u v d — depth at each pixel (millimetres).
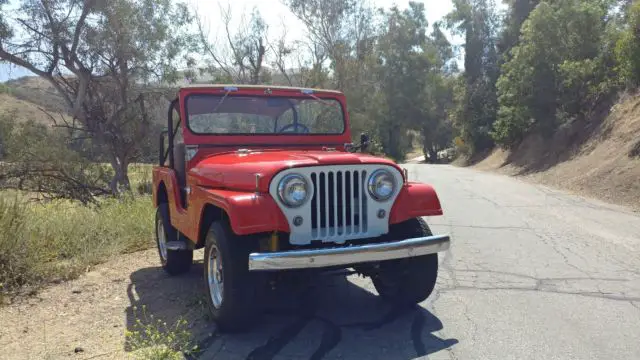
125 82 17609
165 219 6242
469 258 7016
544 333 4434
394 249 4133
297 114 5980
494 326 4594
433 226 9398
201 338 4355
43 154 16328
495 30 42594
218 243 4266
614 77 21766
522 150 29234
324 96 6117
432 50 53531
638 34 17531
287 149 5762
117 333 4500
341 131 6168
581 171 18062
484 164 35188
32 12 15961
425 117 54406
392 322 4719
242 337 4375
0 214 6340
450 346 4188
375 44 33469
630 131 17641
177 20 18047
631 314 4859
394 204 4496
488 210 11430
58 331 4547
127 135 18422
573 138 23016
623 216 10602
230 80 23906
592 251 7414
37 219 7434
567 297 5355
